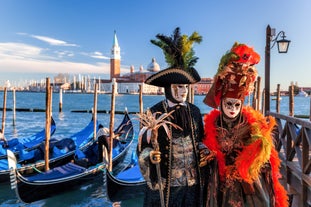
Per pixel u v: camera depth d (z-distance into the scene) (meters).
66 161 9.95
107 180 7.00
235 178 2.51
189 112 2.52
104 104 56.03
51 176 7.59
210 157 2.50
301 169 4.19
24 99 70.62
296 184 4.56
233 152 2.54
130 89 112.62
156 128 2.34
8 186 8.29
